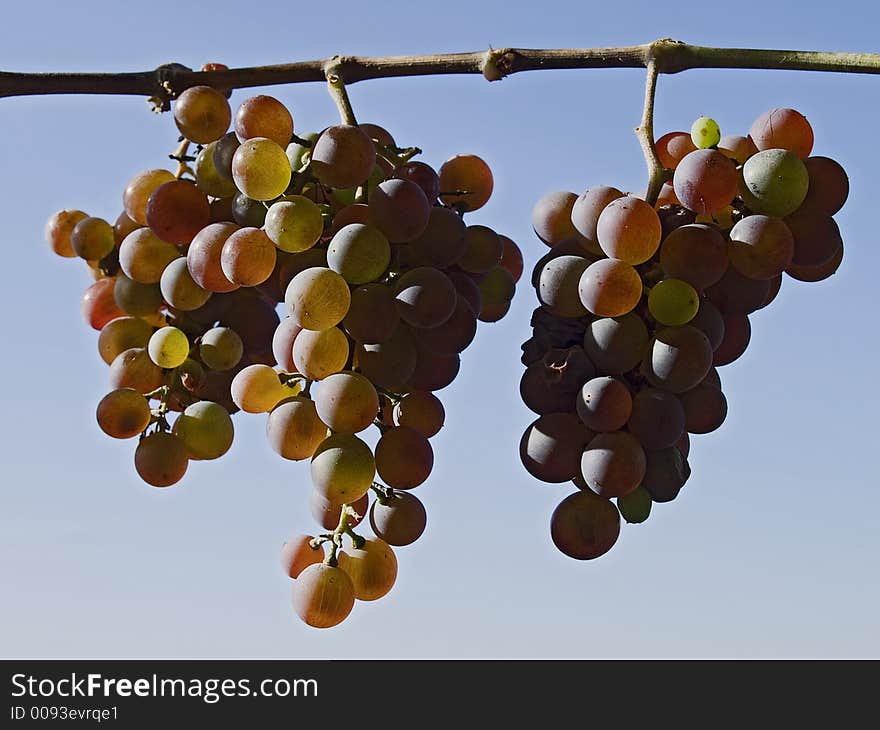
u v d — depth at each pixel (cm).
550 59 70
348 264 65
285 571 68
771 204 67
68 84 71
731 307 68
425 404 69
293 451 66
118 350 70
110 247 71
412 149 70
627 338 66
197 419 69
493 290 71
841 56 68
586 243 68
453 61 70
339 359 66
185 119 68
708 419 68
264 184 66
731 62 69
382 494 68
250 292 70
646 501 67
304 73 71
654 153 68
